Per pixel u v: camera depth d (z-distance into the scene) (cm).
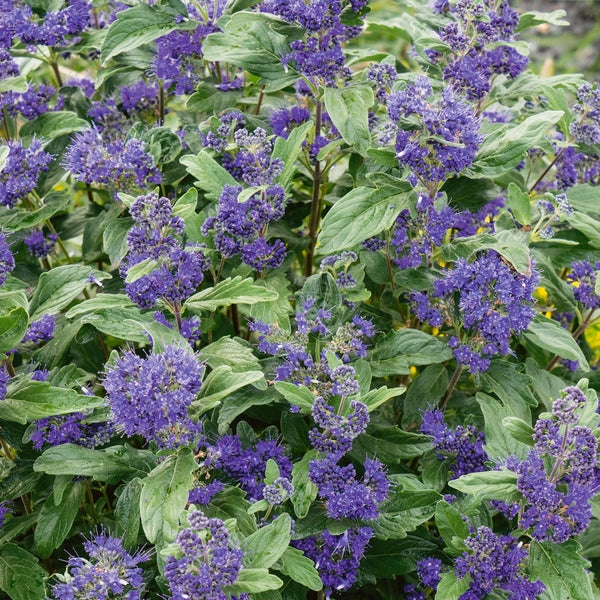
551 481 58
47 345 65
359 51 79
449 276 63
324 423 58
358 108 64
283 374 61
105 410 62
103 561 57
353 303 65
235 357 61
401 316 72
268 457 62
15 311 57
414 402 67
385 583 66
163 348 58
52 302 63
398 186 63
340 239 62
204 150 66
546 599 60
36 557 64
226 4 72
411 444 62
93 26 83
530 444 58
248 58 67
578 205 72
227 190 64
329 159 71
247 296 60
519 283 62
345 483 59
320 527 60
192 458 57
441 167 62
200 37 71
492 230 71
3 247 62
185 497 55
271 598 58
